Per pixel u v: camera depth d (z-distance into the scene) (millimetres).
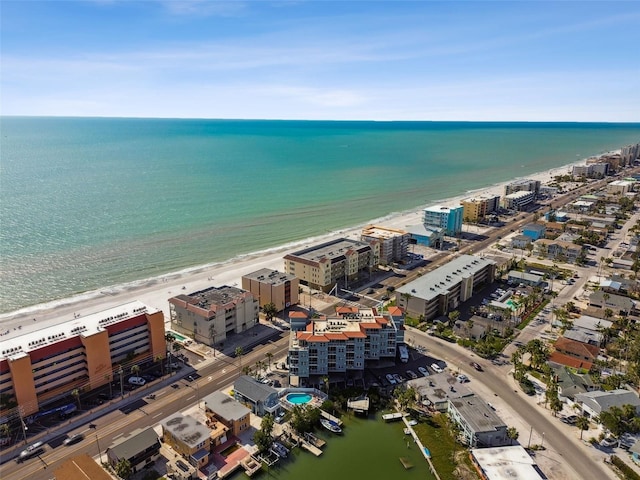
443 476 119938
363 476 120750
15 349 142500
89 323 161250
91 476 109438
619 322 199375
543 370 165875
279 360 176750
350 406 146625
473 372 168000
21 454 125688
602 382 157750
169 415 143625
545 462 124188
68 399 151250
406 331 197875
